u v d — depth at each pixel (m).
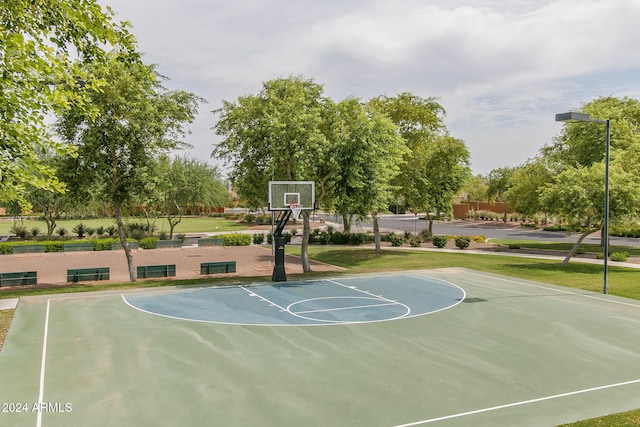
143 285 19.95
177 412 7.45
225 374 9.15
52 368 9.41
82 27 8.51
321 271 24.62
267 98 21.44
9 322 13.11
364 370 9.45
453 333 12.30
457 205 82.44
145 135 19.61
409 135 34.75
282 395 8.16
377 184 22.22
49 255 33.12
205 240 39.28
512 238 46.84
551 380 9.06
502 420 7.30
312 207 20.92
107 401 7.84
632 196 22.03
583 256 31.20
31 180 7.93
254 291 18.19
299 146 20.44
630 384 8.92
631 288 19.11
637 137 27.94
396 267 26.58
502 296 17.33
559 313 14.68
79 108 9.12
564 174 24.56
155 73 19.91
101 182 20.28
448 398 8.12
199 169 46.44
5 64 7.26
